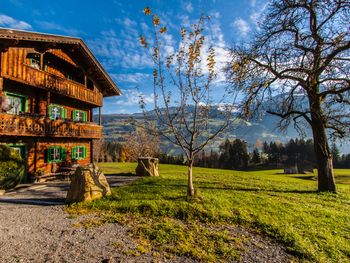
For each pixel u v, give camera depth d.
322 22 11.05
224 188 11.31
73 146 19.00
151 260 4.66
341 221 7.64
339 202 10.22
